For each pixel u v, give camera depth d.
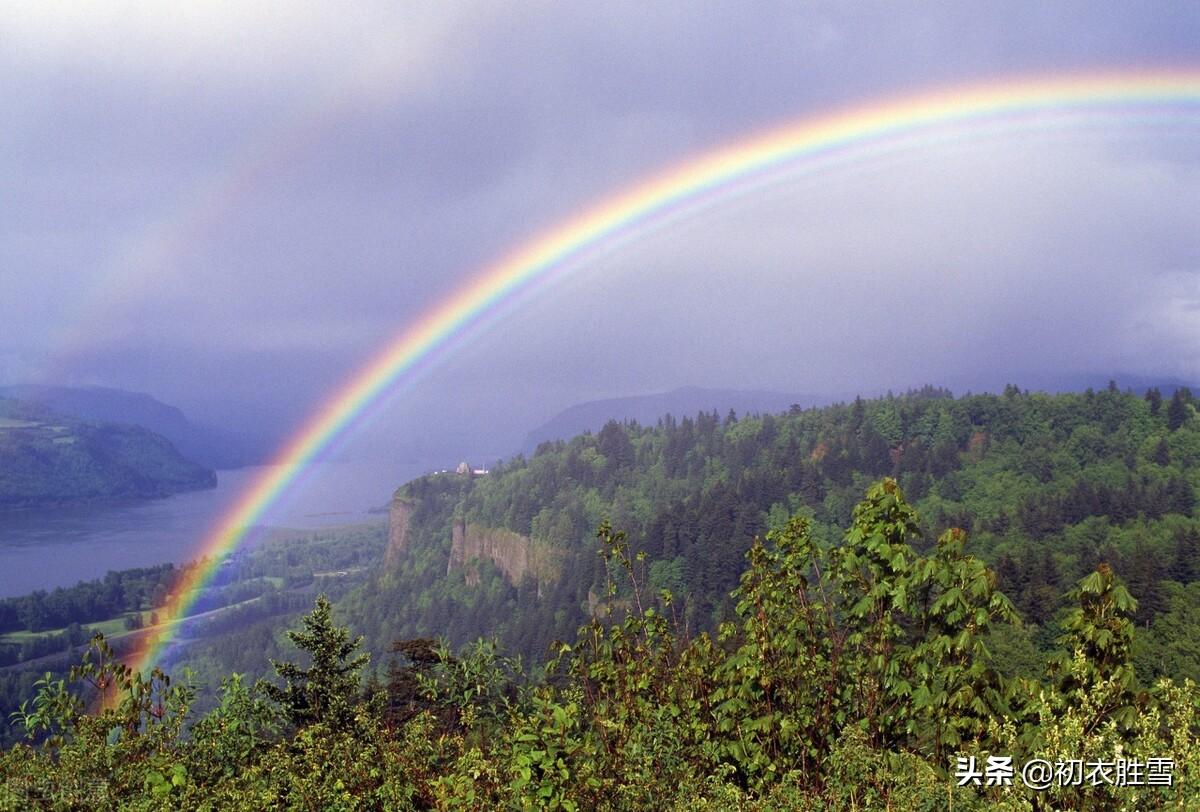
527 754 7.54
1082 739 7.14
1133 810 6.92
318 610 15.48
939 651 8.49
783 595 9.75
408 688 18.80
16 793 8.47
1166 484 127.81
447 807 7.85
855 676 9.22
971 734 8.35
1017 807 6.82
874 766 8.02
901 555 8.88
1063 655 8.18
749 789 8.76
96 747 9.05
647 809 8.08
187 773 8.80
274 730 12.27
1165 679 7.41
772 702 9.60
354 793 8.41
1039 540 110.88
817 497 149.12
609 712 9.47
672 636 10.66
